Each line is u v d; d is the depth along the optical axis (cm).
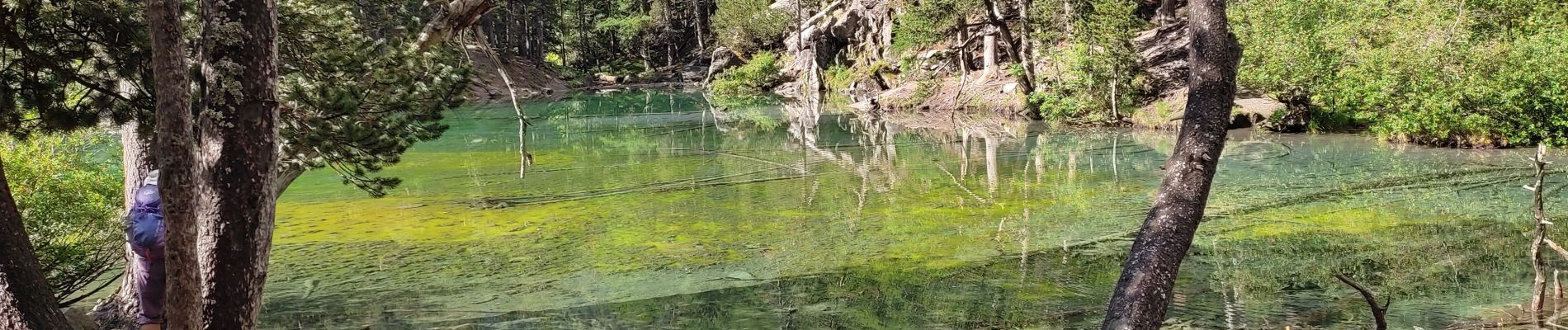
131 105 574
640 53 7150
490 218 1225
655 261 966
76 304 732
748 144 2205
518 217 1233
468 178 1608
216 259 351
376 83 726
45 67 543
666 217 1234
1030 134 2331
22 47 529
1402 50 1836
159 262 500
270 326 731
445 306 788
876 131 2514
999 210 1246
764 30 5497
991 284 841
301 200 1355
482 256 991
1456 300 712
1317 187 1341
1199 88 319
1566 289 726
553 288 850
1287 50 2144
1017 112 2891
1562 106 1650
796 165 1792
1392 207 1166
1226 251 932
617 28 6812
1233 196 1287
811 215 1235
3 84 529
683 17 7281
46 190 745
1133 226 1108
